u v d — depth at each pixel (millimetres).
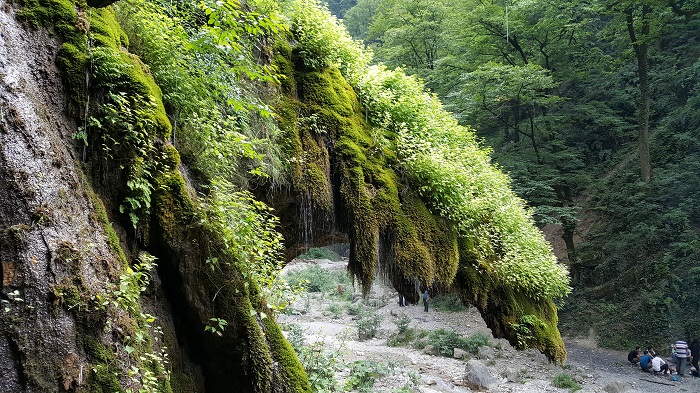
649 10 18188
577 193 20672
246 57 5844
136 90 4051
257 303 4625
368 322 16750
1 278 2895
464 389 11211
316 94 7012
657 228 16703
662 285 15250
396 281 7137
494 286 8211
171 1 5680
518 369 13008
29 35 3473
